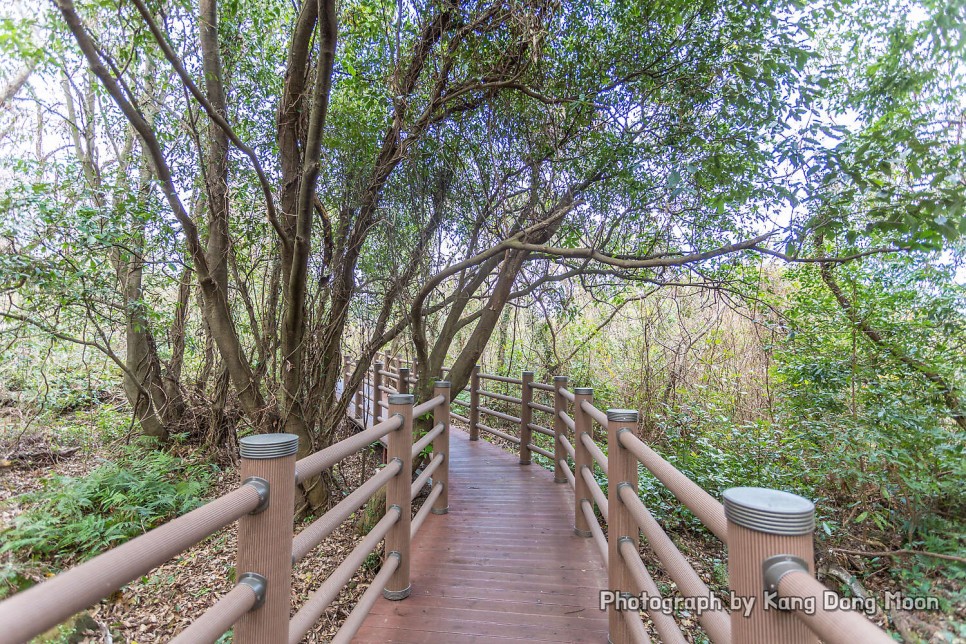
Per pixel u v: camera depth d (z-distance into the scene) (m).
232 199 4.41
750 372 6.01
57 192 4.30
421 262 4.37
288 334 3.95
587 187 3.81
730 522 0.79
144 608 3.32
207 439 6.32
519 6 3.43
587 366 7.81
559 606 2.27
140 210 4.07
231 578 3.62
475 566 2.69
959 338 3.55
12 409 6.10
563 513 3.57
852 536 2.97
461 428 7.98
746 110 3.15
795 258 3.02
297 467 1.32
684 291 6.79
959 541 2.50
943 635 1.79
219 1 4.15
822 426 3.84
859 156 2.62
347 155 4.06
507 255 4.66
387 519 2.12
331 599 1.48
